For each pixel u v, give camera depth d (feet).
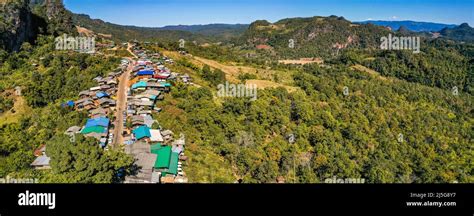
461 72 579.89
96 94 278.87
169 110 257.14
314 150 252.21
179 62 420.77
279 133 271.08
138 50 474.08
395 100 411.95
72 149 148.66
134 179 161.17
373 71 619.26
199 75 388.78
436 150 295.69
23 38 435.12
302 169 216.95
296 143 257.14
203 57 539.70
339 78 491.72
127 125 226.79
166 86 298.35
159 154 185.78
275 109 291.99
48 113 259.80
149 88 295.89
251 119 271.28
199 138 223.92
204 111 255.50
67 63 351.05
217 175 185.47
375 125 323.16
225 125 241.35
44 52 397.39
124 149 189.26
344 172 217.56
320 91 405.80
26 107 275.59
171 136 214.48
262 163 207.62
